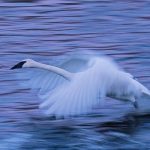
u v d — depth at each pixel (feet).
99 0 81.76
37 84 42.88
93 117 45.16
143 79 54.65
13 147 41.06
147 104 43.75
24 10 78.38
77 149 40.88
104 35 69.05
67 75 41.09
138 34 69.21
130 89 40.50
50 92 40.81
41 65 41.83
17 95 49.85
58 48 64.39
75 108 36.83
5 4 80.23
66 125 43.96
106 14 77.00
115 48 64.28
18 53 62.80
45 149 40.88
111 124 44.04
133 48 63.87
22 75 43.57
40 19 75.51
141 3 80.28
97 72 38.14
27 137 42.39
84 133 42.73
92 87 37.68
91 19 75.25
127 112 45.57
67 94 36.96
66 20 75.05
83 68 41.63
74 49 64.28
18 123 44.70
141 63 58.65
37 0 81.46
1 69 56.95
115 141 41.68
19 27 72.28
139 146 41.01
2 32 70.13
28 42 66.33
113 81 39.09
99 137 42.11
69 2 81.10
